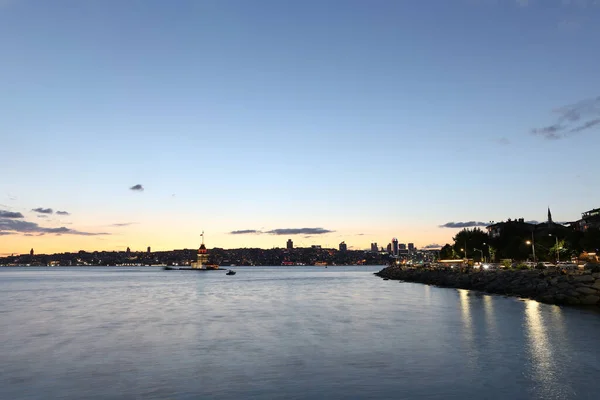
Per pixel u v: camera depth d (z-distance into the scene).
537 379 25.61
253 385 25.50
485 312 55.09
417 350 33.75
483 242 182.00
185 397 23.58
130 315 58.69
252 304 73.12
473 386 24.56
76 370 29.25
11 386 25.86
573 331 40.03
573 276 66.88
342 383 25.59
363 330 43.66
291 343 37.44
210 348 35.84
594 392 23.33
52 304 75.94
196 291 109.56
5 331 45.50
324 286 129.12
